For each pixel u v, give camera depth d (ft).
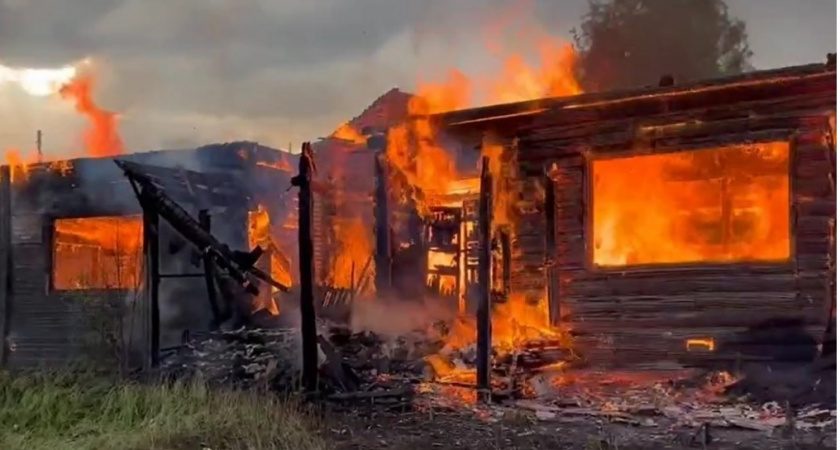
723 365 25.05
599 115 27.40
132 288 34.55
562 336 27.30
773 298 24.64
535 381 27.22
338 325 30.27
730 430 23.43
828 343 23.79
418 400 28.09
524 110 28.04
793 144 24.70
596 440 23.47
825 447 21.66
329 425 26.53
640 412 25.07
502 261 28.37
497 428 25.48
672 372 25.64
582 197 27.45
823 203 24.23
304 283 29.78
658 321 26.07
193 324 32.73
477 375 27.66
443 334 28.86
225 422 26.11
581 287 27.25
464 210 29.12
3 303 36.45
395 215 30.14
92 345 34.40
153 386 29.66
